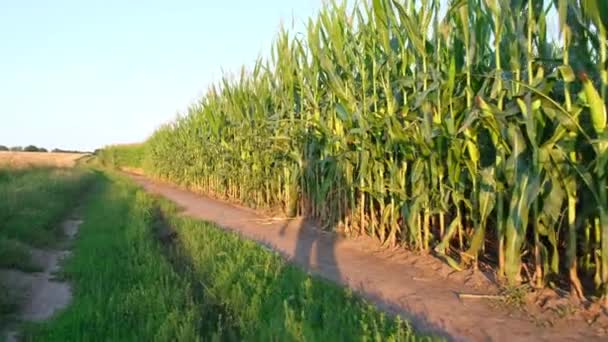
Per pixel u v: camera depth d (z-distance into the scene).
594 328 5.34
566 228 6.59
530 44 6.17
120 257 8.70
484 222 7.13
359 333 4.70
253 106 17.23
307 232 12.10
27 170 31.14
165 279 7.00
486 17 7.18
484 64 7.54
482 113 6.45
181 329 4.89
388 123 8.62
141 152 58.75
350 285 7.22
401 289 7.00
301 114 13.03
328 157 11.51
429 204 8.48
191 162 28.45
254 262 7.93
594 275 6.84
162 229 13.29
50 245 10.99
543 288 6.43
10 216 12.34
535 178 5.99
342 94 10.09
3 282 7.34
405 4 8.25
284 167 14.91
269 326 5.02
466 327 5.50
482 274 7.35
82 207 19.27
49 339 5.23
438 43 7.71
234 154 19.73
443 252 7.71
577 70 5.92
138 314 5.60
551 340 5.09
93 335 5.10
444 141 7.84
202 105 23.39
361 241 10.30
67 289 7.61
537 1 6.27
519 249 6.37
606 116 5.52
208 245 9.45
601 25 5.50
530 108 5.85
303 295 6.04
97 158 67.00
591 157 6.06
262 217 15.47
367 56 9.86
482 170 7.00
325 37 10.46
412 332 4.93
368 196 10.83
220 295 6.48
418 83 8.26
